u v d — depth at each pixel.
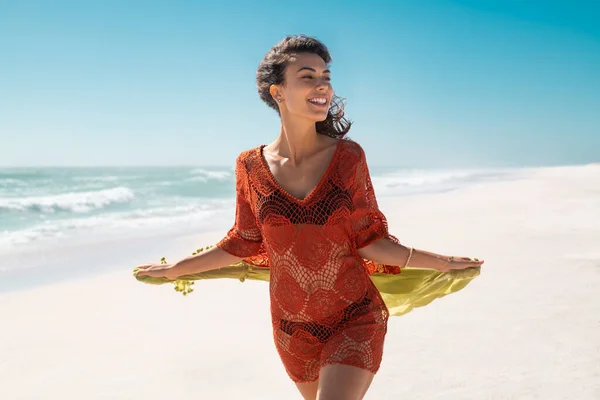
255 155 3.00
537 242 10.03
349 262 2.85
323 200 2.78
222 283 8.09
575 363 4.76
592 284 7.08
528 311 6.11
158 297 7.43
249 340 5.80
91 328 6.20
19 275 8.66
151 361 5.26
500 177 41.22
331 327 2.81
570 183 26.45
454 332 5.59
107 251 10.74
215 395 4.57
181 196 24.97
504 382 4.48
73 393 4.60
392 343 5.37
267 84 2.97
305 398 3.11
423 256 3.09
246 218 3.16
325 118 2.89
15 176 36.66
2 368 5.12
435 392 4.36
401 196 23.34
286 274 2.87
